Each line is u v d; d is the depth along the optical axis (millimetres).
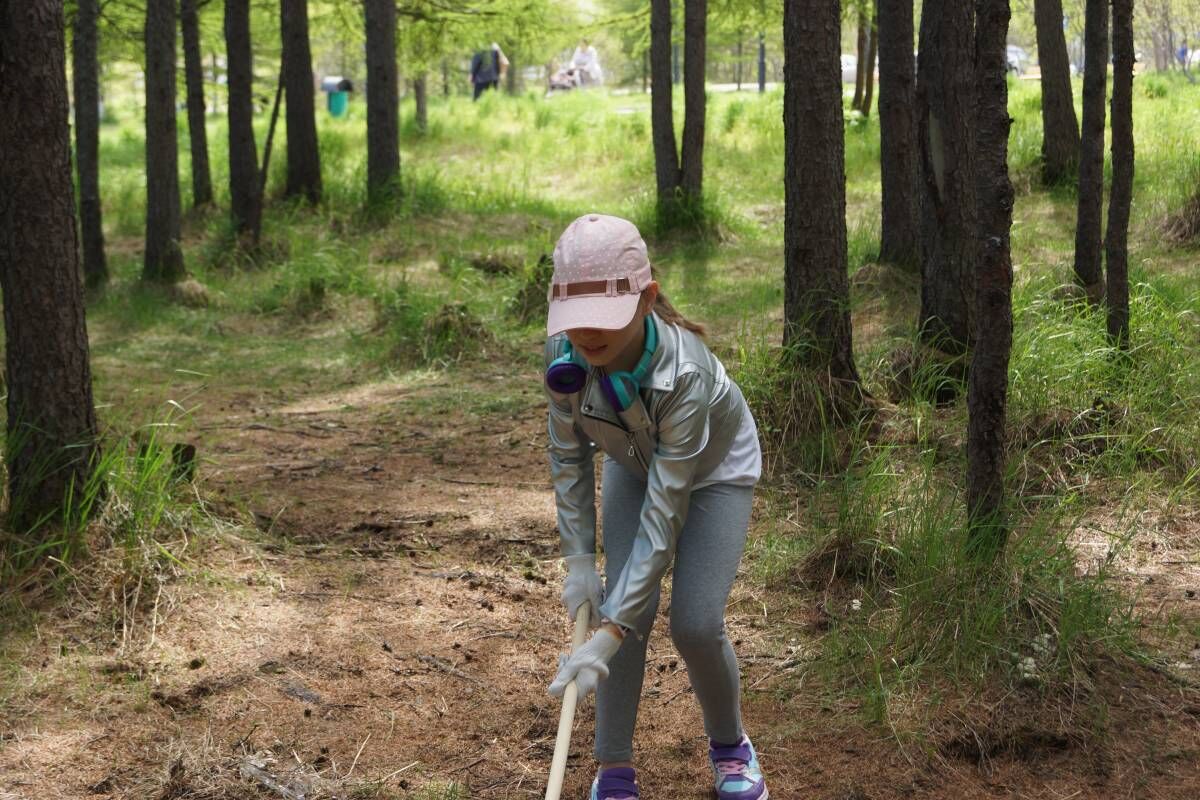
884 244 10492
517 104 27094
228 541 5176
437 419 7824
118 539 4816
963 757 3713
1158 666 4094
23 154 4562
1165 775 3561
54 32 4570
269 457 6969
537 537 5566
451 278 12508
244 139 15305
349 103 30203
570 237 2883
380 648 4441
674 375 2967
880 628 4363
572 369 2957
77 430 4789
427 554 5375
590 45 41656
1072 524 5051
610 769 3361
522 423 7648
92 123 12797
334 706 4035
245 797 3500
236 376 9438
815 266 6508
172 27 12641
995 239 4289
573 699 2932
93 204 12836
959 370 7008
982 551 4391
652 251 13844
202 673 4184
